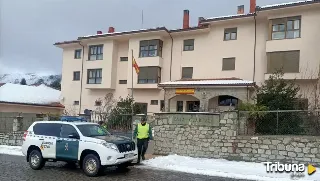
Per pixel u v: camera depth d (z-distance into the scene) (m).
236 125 14.55
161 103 32.47
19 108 35.59
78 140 11.75
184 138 15.70
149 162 14.05
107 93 35.91
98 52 36.78
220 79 28.64
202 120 15.34
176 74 32.31
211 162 13.96
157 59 32.47
